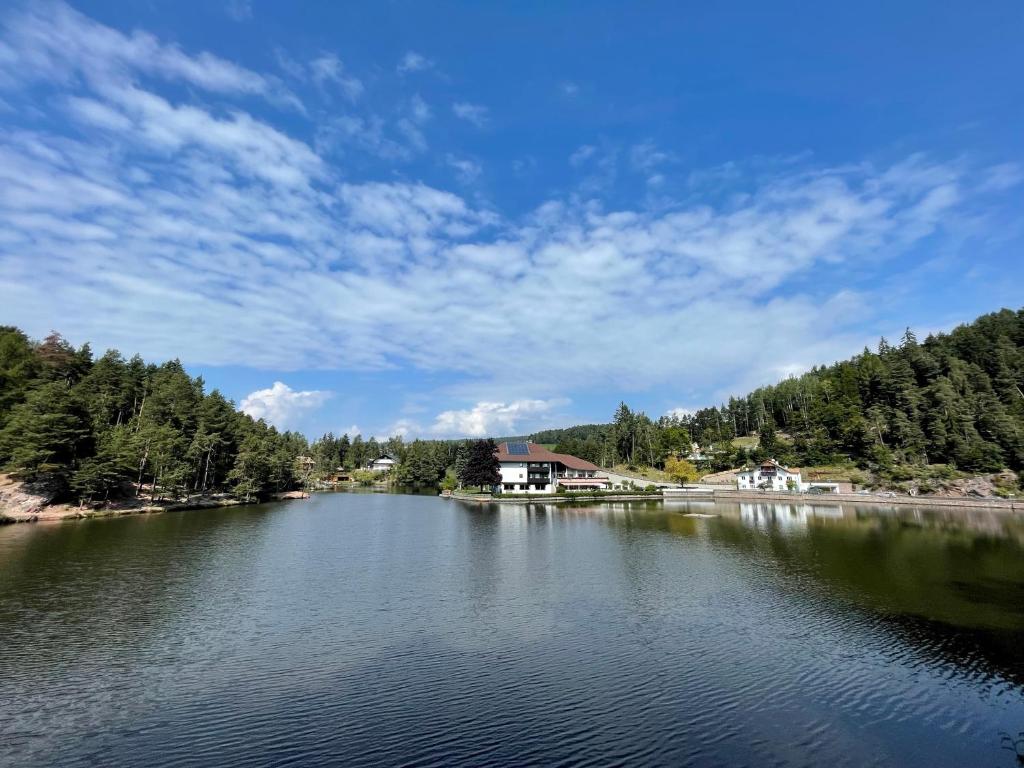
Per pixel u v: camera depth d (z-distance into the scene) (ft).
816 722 54.03
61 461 230.89
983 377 441.27
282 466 399.03
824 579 117.39
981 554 148.97
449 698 58.49
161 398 331.98
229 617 87.66
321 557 143.23
